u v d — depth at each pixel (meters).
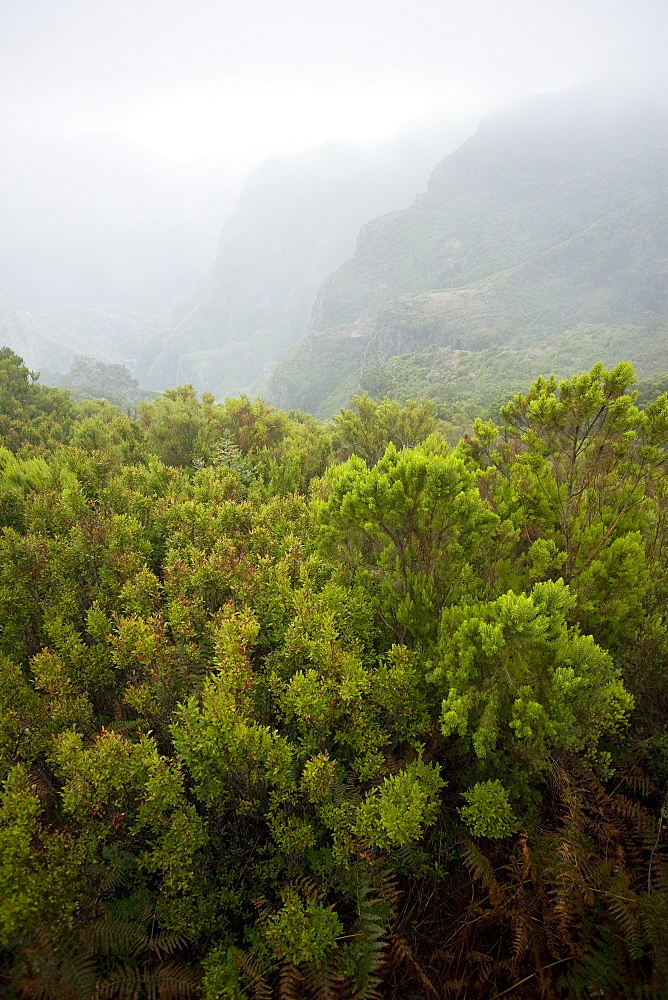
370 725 2.64
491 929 2.21
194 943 2.21
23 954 1.92
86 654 3.24
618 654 3.04
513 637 2.51
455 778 2.75
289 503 5.54
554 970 1.97
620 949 1.86
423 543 3.40
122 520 4.79
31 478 6.25
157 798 2.27
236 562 4.09
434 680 2.65
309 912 2.06
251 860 2.44
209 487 6.38
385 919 2.11
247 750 2.39
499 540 3.75
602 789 2.34
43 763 2.75
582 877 2.00
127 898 2.27
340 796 2.39
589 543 3.55
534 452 3.85
